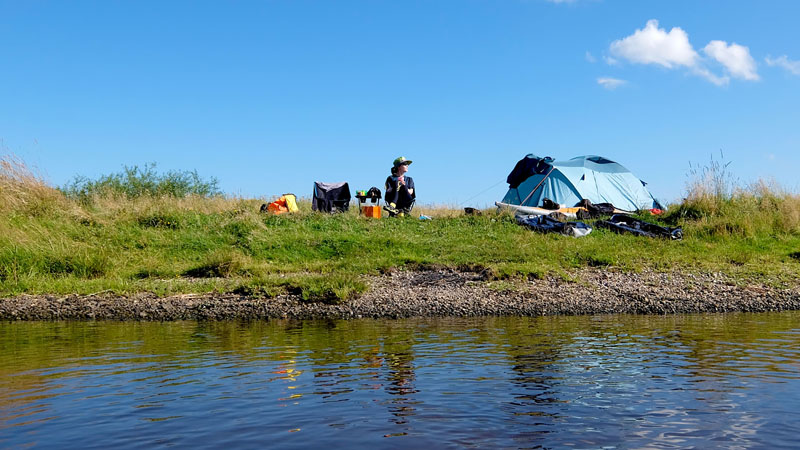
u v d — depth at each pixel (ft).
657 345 22.38
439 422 13.55
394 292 34.65
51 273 39.55
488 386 16.52
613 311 32.04
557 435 12.71
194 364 19.51
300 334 25.32
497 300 33.24
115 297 33.73
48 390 16.43
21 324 28.78
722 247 47.57
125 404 15.11
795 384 16.56
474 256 44.24
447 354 20.81
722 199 57.57
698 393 15.72
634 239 49.60
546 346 22.25
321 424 13.47
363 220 54.95
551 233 50.96
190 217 51.96
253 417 14.02
